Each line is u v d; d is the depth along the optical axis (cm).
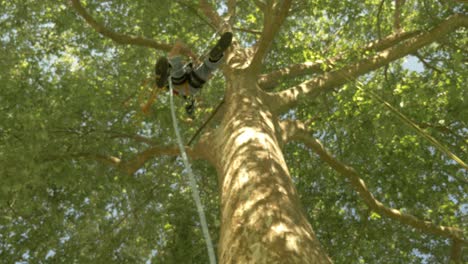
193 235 1112
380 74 1162
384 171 1116
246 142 572
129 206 1162
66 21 1211
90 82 1115
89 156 976
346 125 948
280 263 348
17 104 1024
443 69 973
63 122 980
